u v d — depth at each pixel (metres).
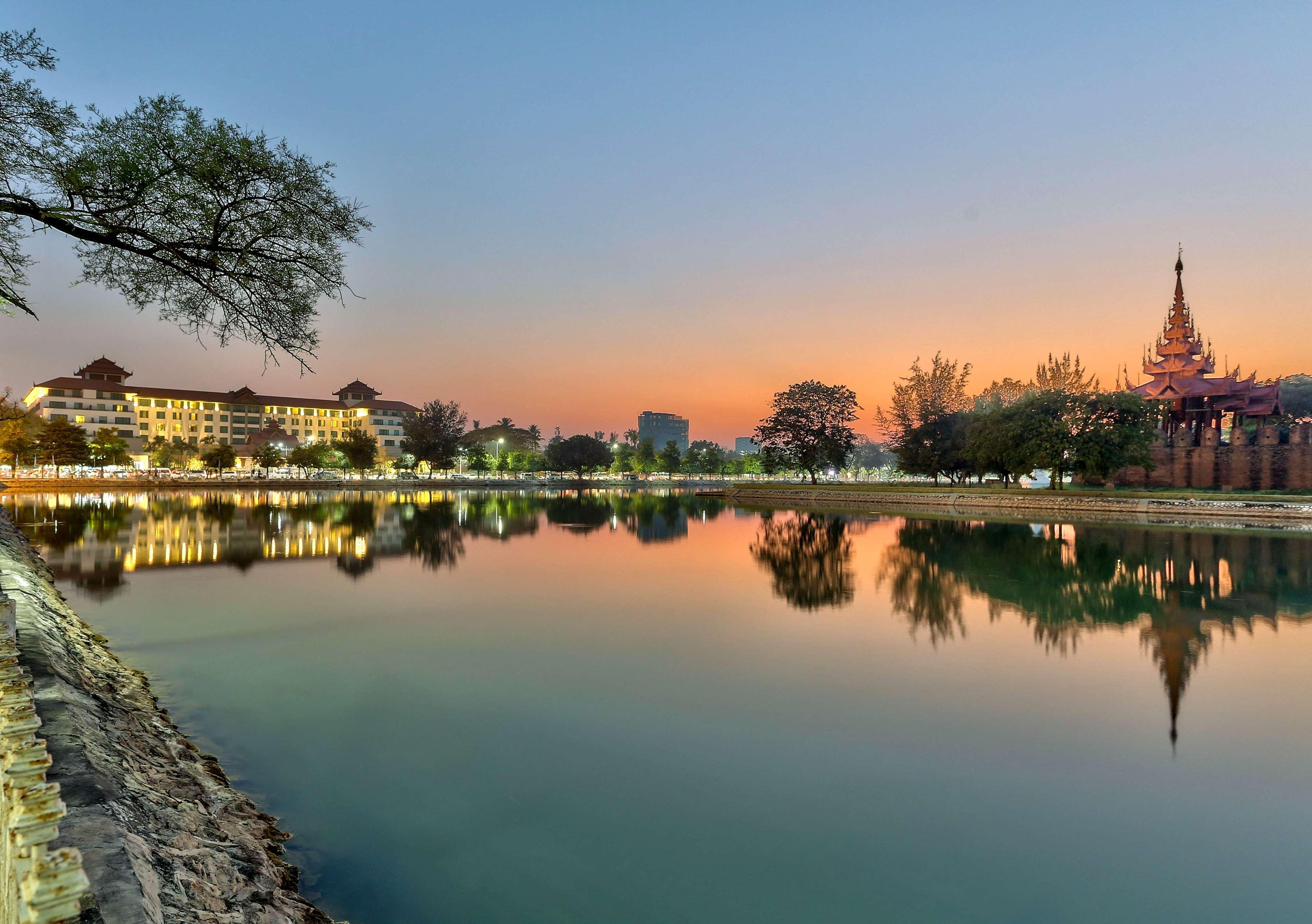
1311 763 10.96
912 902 7.28
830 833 8.70
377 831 8.48
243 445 154.50
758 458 175.00
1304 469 66.12
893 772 10.50
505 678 14.83
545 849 8.20
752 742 11.58
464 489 119.06
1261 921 6.99
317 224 11.86
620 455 174.12
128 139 10.56
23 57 10.16
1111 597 24.72
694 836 8.57
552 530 48.75
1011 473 72.75
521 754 10.95
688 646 17.78
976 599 24.23
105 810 5.78
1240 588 26.61
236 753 10.74
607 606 22.80
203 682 14.25
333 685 14.23
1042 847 8.45
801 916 6.98
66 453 101.31
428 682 14.52
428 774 10.13
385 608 22.08
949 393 88.75
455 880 7.49
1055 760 11.02
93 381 140.25
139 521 48.59
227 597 23.42
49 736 7.18
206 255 11.62
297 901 6.80
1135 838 8.70
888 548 39.72
